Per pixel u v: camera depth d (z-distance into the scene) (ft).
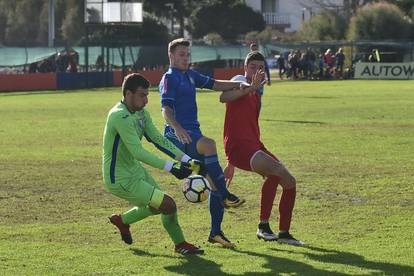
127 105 48.98
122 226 51.90
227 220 61.21
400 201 67.56
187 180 50.88
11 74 275.59
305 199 68.80
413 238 54.19
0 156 100.58
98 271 46.62
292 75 345.10
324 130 126.93
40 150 106.42
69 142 115.85
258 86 52.90
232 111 54.03
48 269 47.16
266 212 53.88
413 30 403.95
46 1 455.22
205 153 52.60
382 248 51.52
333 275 45.27
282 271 46.26
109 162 49.01
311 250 51.34
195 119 54.24
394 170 84.58
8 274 46.06
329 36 420.36
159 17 471.62
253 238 55.11
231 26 474.49
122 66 308.40
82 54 307.58
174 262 48.65
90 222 61.05
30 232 57.62
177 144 53.47
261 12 556.51
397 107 173.17
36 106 193.67
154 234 56.39
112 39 359.25
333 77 339.16
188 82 53.62
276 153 99.45
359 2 491.31
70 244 53.72
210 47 336.70
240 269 46.83
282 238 53.31
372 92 232.32
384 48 353.10
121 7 359.05
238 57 344.28
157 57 325.21
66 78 289.74
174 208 49.65
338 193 71.61
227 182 55.77
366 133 122.01
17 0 460.14
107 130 48.78
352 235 55.42
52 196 72.38
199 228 58.44
